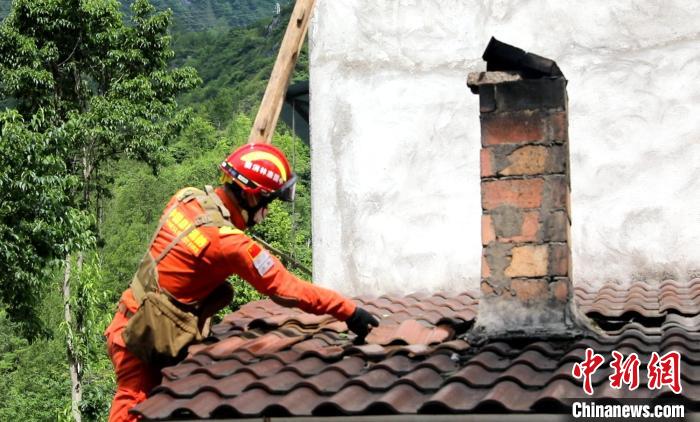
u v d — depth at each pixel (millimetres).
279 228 37562
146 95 26344
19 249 18078
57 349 36438
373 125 7332
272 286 4773
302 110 9625
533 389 4250
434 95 7266
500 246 4996
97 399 22672
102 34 26453
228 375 4695
